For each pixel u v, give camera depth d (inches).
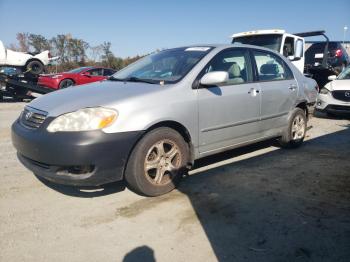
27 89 486.0
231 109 179.3
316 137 271.6
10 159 203.9
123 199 150.4
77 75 589.3
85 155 132.1
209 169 189.8
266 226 127.6
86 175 135.6
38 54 695.7
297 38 437.1
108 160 136.4
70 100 147.7
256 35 436.5
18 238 119.9
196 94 163.3
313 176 179.0
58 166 135.5
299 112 231.8
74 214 136.9
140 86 160.9
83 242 117.8
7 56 659.4
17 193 155.4
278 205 144.7
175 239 119.5
